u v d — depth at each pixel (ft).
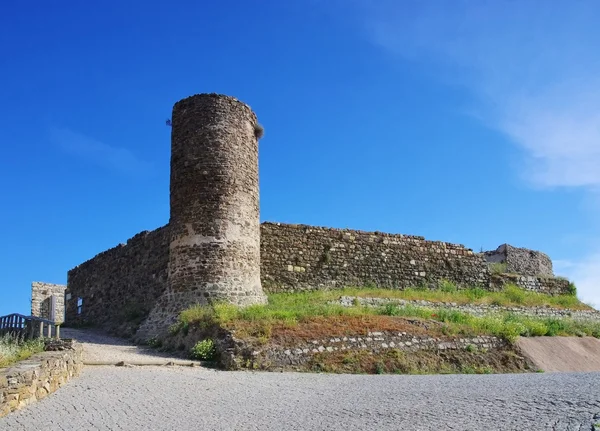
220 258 72.38
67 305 119.75
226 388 43.32
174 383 44.57
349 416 33.30
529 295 108.37
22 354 45.19
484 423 30.04
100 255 109.50
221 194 74.43
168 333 67.72
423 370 58.13
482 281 109.29
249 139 79.41
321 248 95.40
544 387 40.96
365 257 99.09
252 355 54.75
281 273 90.63
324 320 62.85
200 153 75.56
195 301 70.59
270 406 36.83
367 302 86.28
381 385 44.98
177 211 75.36
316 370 54.54
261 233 90.53
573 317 102.32
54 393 39.73
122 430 31.37
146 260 92.12
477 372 59.98
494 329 69.31
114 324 91.71
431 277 104.58
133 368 51.34
